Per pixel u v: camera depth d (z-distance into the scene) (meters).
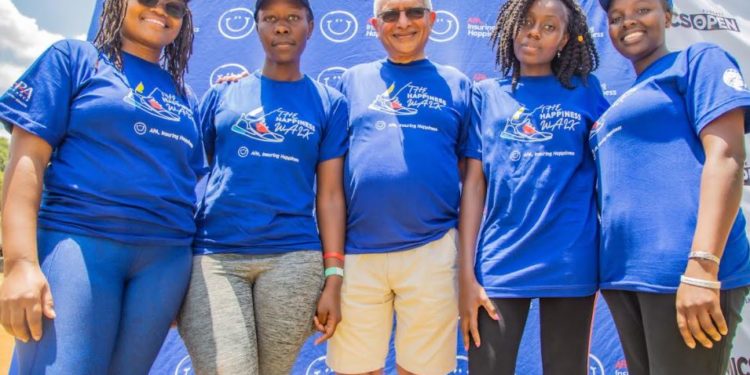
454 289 2.18
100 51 1.85
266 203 2.04
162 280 1.81
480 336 1.96
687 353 1.67
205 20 3.17
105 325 1.65
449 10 3.16
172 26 1.95
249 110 2.15
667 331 1.69
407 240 2.15
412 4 2.30
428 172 2.17
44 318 1.58
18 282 1.56
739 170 1.66
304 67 3.14
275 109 2.15
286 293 1.97
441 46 3.14
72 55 1.78
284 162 2.09
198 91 3.11
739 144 1.68
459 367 2.89
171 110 1.90
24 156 1.65
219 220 2.04
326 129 2.26
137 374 1.74
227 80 2.33
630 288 1.77
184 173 1.94
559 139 2.02
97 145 1.73
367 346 2.20
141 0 1.87
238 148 2.09
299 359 2.93
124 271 1.75
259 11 2.25
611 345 2.87
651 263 1.72
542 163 2.00
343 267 2.21
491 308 1.93
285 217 2.06
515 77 2.20
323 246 2.20
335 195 2.24
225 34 3.17
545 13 2.11
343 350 2.21
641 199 1.79
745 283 1.70
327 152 2.24
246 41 3.15
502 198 2.03
